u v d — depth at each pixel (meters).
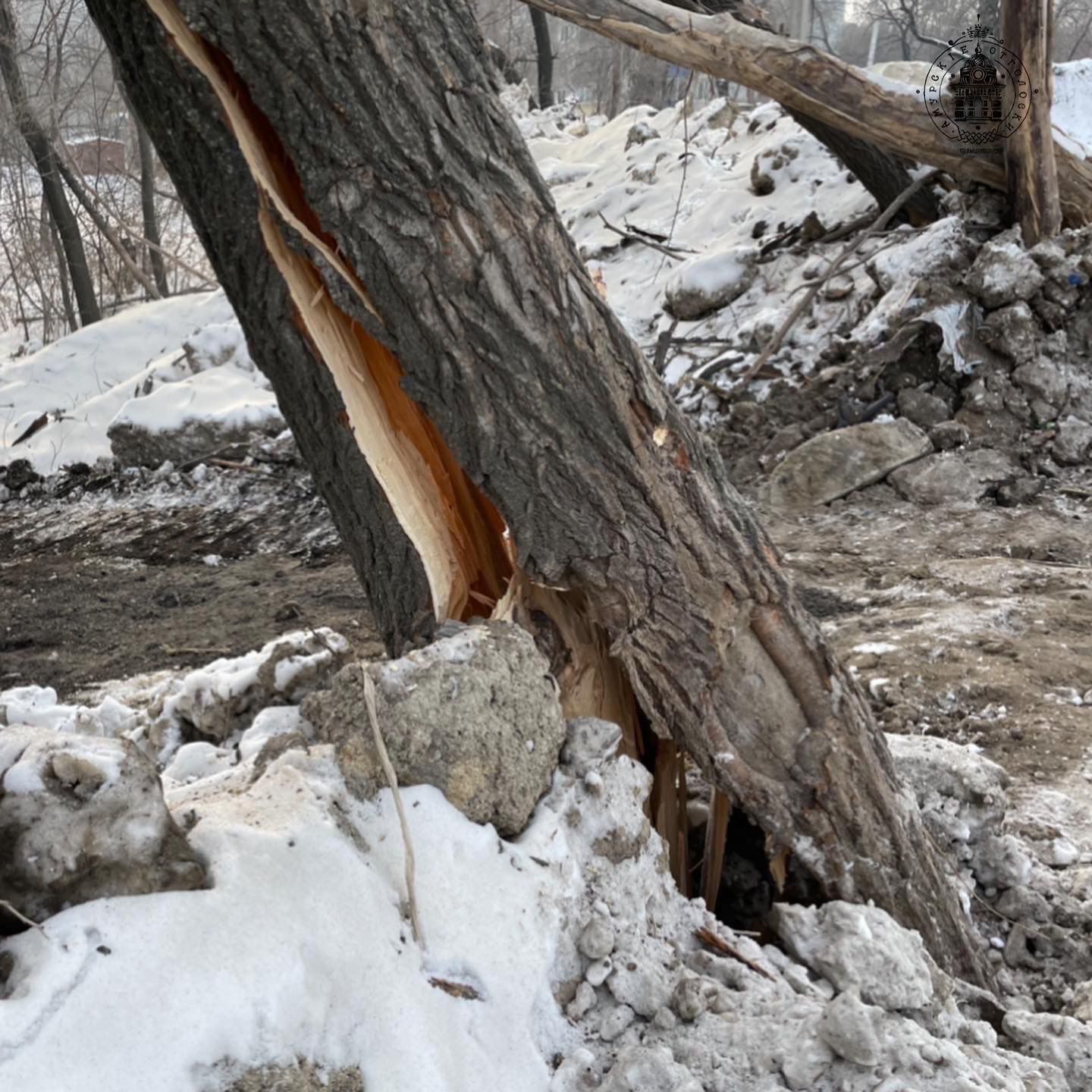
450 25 1.91
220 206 2.04
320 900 1.80
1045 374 8.09
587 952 2.07
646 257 12.63
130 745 1.77
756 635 2.46
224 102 1.88
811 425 8.50
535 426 2.18
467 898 1.98
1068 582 6.06
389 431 2.44
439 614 2.54
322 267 2.03
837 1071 1.89
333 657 2.69
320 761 2.08
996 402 8.15
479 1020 1.86
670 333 10.30
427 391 2.16
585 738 2.37
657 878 2.34
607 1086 1.86
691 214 13.08
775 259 10.76
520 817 2.17
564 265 2.12
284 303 2.15
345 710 2.12
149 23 1.81
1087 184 8.71
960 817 3.02
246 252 2.09
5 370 13.97
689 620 2.39
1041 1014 2.38
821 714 2.51
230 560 8.76
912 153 8.65
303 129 1.86
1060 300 8.19
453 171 1.95
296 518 9.34
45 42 14.12
